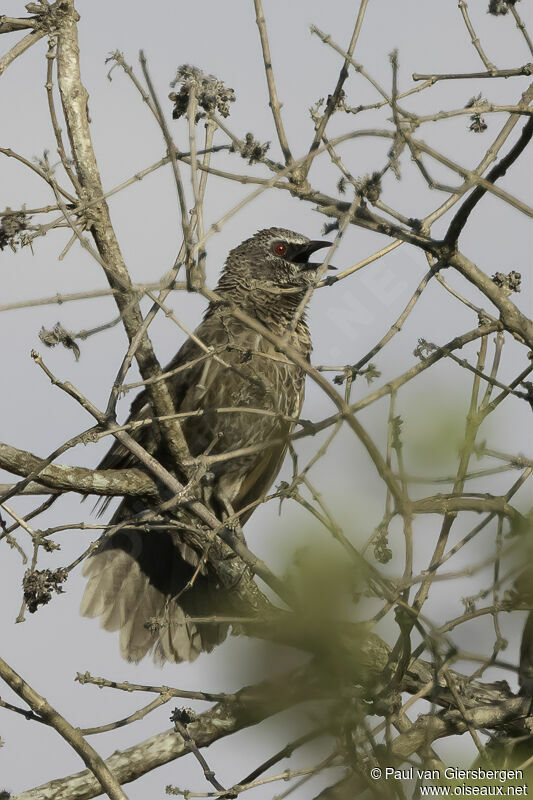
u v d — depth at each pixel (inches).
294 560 156.0
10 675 264.7
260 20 273.0
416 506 241.0
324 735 193.9
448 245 269.1
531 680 324.5
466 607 237.6
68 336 260.2
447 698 324.2
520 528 225.5
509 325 273.9
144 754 333.4
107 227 294.7
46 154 265.3
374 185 255.3
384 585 222.8
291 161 271.0
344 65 271.3
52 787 325.4
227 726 335.9
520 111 251.0
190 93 260.1
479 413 228.2
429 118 249.6
